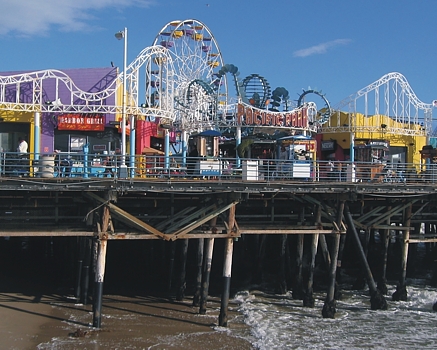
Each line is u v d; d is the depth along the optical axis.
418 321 23.66
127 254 33.88
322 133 44.94
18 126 32.66
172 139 42.91
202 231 21.70
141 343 19.25
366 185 22.97
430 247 38.75
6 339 19.06
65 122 32.69
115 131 33.78
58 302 24.33
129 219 20.41
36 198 21.80
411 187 23.86
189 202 23.03
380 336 21.48
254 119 34.50
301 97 38.06
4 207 21.23
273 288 29.27
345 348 19.95
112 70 33.72
